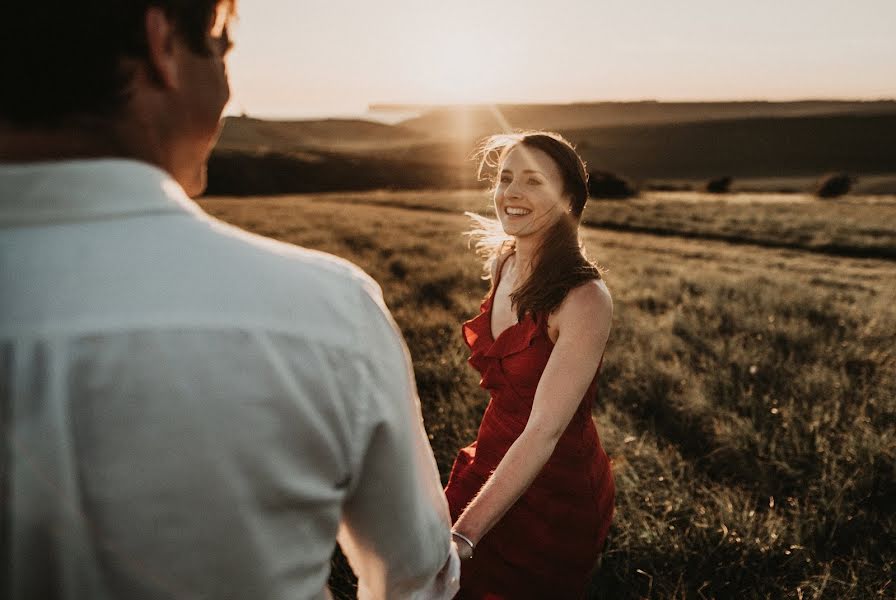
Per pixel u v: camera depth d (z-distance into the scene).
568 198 1.62
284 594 0.59
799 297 8.43
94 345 0.50
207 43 0.62
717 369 4.93
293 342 0.57
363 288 0.66
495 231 1.98
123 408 0.50
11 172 0.52
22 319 0.50
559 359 1.49
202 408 0.52
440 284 9.01
